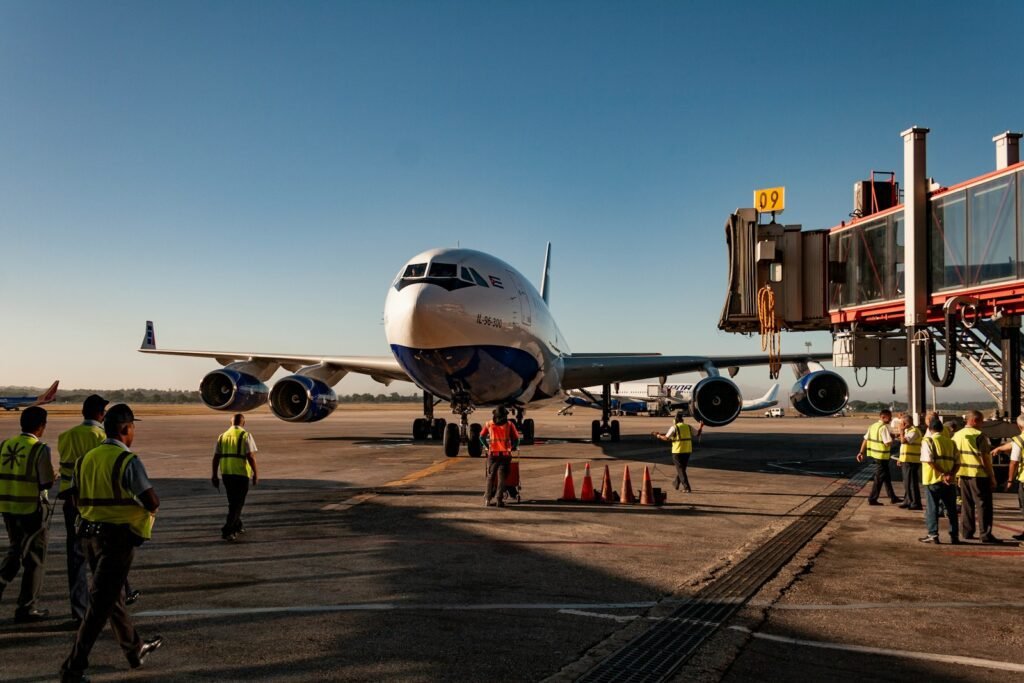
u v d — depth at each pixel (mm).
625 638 5844
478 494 14258
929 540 9969
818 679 4992
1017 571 8258
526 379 20828
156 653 5492
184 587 7430
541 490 14938
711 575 7973
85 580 6352
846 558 8914
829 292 19453
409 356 17906
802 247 19766
